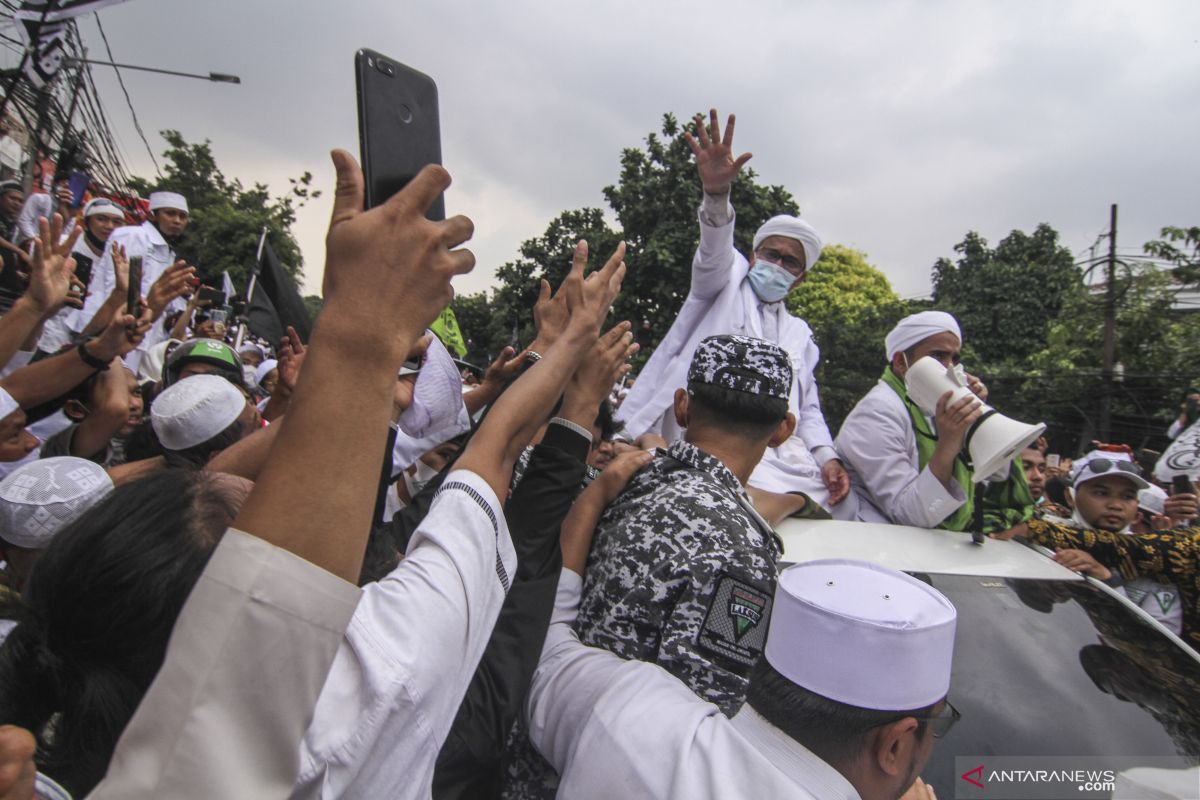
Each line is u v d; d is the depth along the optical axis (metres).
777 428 2.05
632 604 1.60
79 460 1.80
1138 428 12.80
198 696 0.75
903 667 1.26
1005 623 2.31
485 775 1.45
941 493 2.77
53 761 0.96
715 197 3.52
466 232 0.87
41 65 6.49
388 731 0.92
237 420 2.43
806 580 1.39
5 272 5.76
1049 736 2.01
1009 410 14.96
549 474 1.59
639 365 11.45
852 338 18.47
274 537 0.79
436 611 1.02
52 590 0.95
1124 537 3.06
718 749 1.28
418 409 2.38
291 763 0.78
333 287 0.85
